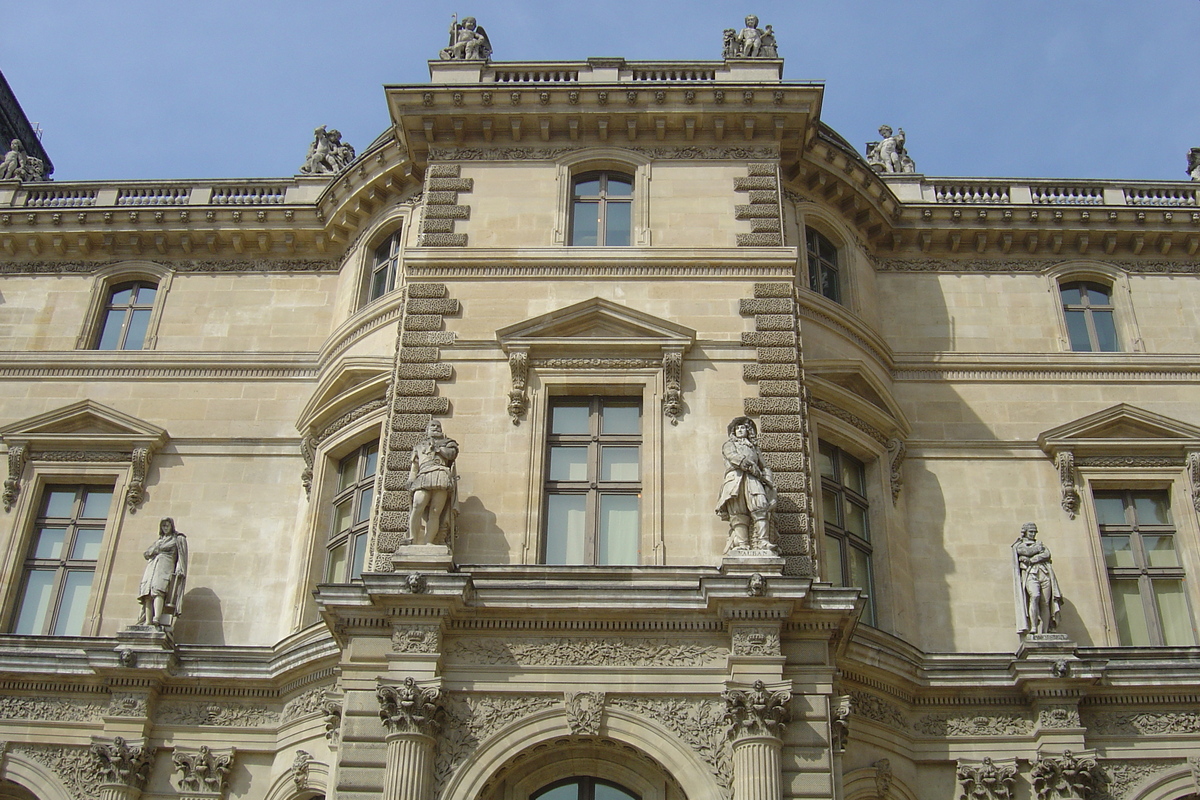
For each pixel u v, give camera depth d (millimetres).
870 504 29906
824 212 32969
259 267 35125
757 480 25031
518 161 31062
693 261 29219
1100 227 34438
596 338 27953
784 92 30688
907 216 34375
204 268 35188
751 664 23141
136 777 26938
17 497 31562
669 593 23719
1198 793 26562
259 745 27516
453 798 22516
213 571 30453
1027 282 34312
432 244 29734
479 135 31328
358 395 29859
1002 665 27359
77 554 31375
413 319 28547
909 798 26250
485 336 28344
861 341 31438
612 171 31344
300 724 26766
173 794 27078
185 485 31703
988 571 29922
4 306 34656
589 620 23938
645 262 29250
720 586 23406
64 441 32062
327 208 34781
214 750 27438
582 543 26484
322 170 37062
